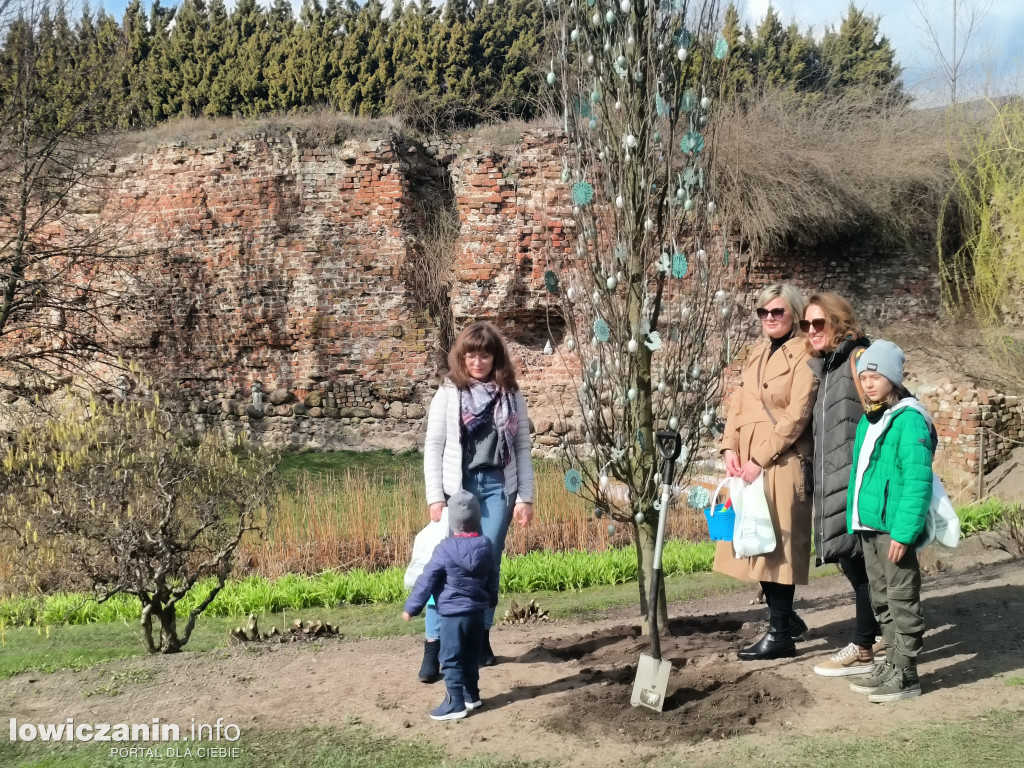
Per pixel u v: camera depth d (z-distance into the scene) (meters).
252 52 26.97
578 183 4.88
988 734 3.54
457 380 4.94
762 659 4.88
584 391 5.02
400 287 16.25
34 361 15.80
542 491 11.29
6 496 6.79
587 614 7.16
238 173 16.41
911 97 18.75
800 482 4.82
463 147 17.27
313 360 16.23
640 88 4.89
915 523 3.92
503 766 3.63
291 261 16.31
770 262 17.30
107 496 6.29
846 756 3.44
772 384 4.86
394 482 13.46
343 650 5.96
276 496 9.45
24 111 13.24
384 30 27.53
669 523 10.50
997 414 13.69
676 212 4.89
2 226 15.09
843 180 16.73
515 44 26.73
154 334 16.52
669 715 4.02
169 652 6.30
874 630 4.49
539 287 16.23
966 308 17.17
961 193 16.41
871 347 4.17
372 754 3.85
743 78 20.38
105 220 16.23
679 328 5.05
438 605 4.23
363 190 16.34
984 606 5.58
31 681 5.39
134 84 18.72
